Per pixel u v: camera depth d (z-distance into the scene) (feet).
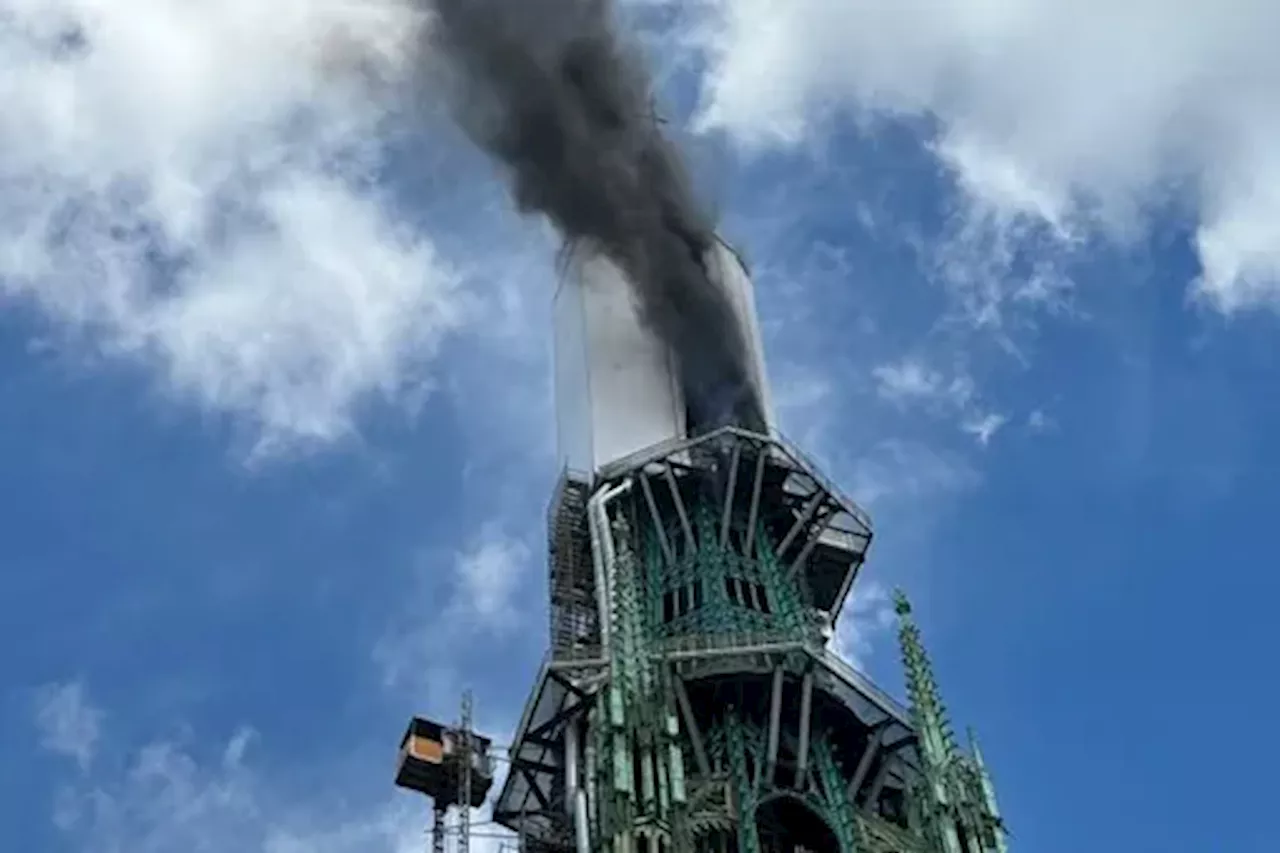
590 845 214.90
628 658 233.35
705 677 234.99
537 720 241.35
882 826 227.40
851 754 240.12
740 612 250.16
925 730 236.02
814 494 273.13
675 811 212.02
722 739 230.89
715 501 268.41
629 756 217.77
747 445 271.49
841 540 276.62
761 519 270.67
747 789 223.71
